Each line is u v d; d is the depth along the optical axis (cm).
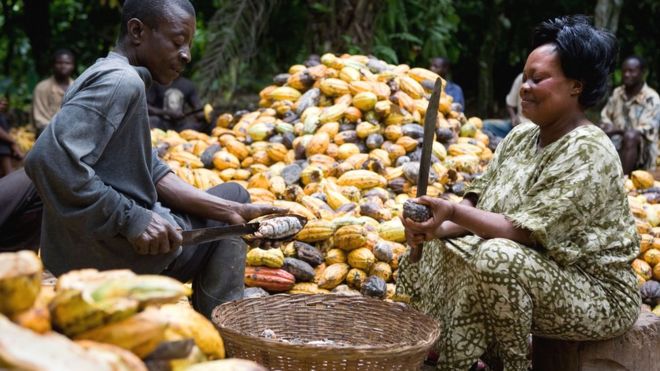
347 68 579
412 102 568
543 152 329
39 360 134
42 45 1141
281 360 270
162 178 334
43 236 309
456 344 328
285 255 438
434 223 311
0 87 1155
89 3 1216
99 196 281
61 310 169
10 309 159
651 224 549
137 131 300
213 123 799
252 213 331
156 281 173
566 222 313
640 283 494
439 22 1023
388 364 269
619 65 1337
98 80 287
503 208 336
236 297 337
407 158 535
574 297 315
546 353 360
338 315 334
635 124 894
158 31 306
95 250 296
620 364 341
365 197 501
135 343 171
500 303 308
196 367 169
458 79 1388
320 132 546
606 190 316
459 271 341
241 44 890
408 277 379
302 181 515
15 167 874
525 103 328
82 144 280
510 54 1330
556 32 325
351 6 862
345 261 441
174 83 869
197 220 334
